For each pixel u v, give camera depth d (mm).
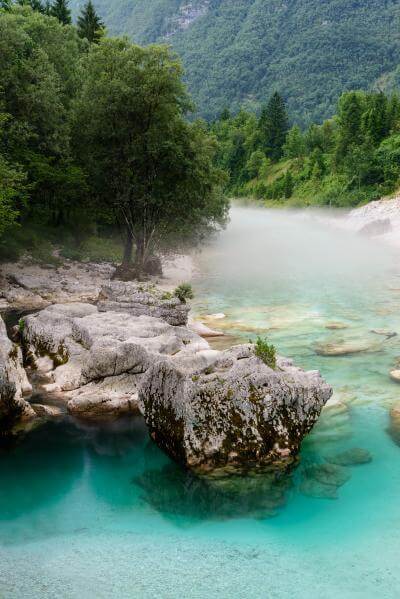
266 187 120188
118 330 17406
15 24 34812
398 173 79375
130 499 10609
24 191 35125
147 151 31250
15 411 13578
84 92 32281
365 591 7906
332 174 99062
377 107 92750
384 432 13117
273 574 8305
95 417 14141
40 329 17969
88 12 68938
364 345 19609
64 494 10789
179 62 30797
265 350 12805
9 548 9000
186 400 11297
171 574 8305
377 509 10078
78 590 7938
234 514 10008
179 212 34188
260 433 11438
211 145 33875
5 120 31734
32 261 34500
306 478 11109
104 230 47500
